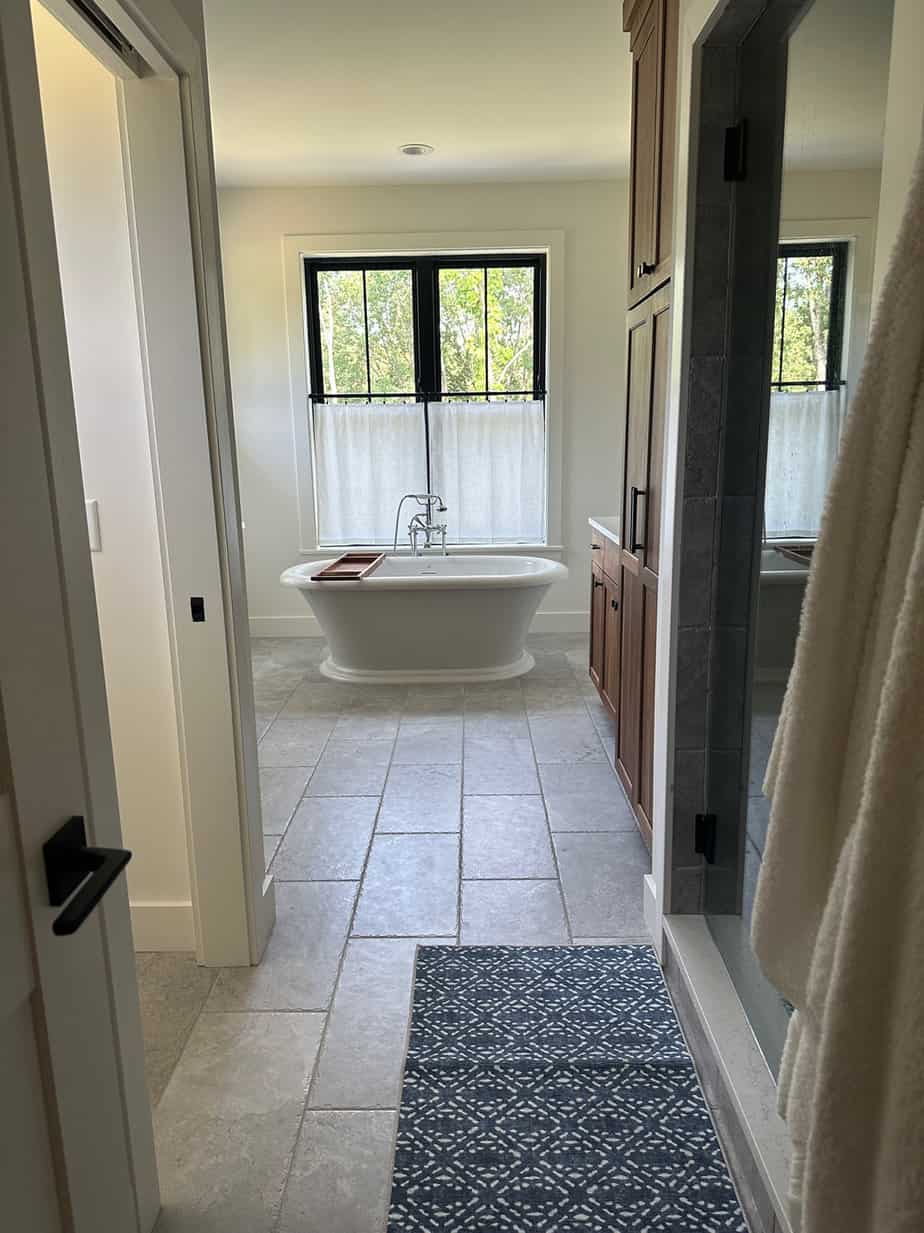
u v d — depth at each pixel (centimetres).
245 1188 145
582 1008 190
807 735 79
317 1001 194
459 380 520
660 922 207
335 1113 161
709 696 194
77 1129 84
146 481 187
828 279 137
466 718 384
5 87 78
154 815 206
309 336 516
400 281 510
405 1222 138
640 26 242
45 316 88
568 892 238
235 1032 184
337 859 259
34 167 86
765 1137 138
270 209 492
